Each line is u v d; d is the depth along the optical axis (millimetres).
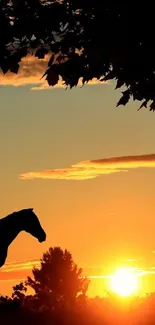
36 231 19234
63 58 13867
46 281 99875
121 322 29250
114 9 13320
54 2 13688
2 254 18969
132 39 13227
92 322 29578
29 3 13648
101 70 13727
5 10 13734
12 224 19062
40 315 29719
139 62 13430
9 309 29938
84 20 13469
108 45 13258
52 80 13750
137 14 13102
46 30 13688
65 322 29125
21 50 13703
